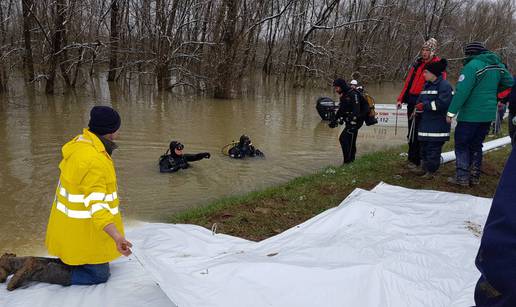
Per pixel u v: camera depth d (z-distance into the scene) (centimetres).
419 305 312
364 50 3225
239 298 306
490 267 144
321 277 324
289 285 318
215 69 2020
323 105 1514
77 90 2072
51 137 1093
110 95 1977
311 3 3127
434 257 369
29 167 831
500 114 1170
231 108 1759
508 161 152
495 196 149
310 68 2802
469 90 601
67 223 329
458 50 4222
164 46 2116
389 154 934
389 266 346
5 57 1839
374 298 312
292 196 644
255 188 768
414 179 705
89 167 313
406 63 3975
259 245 437
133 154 970
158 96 2008
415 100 755
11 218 593
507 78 621
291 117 1588
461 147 651
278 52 3431
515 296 138
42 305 315
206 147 1065
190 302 296
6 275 344
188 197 712
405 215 477
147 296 328
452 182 672
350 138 868
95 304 318
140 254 354
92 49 2069
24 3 1889
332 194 651
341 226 459
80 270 342
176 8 2102
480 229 447
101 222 307
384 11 3250
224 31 2017
